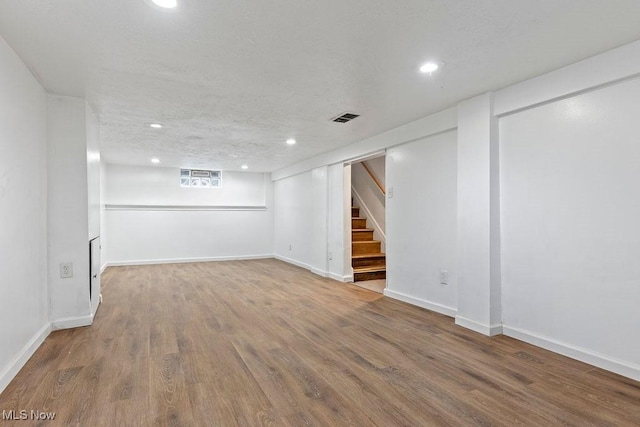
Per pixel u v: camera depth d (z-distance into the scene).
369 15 1.80
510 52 2.23
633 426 1.69
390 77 2.62
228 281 5.42
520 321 2.83
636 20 1.86
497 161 2.96
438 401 1.93
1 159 2.01
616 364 2.23
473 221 3.07
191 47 2.14
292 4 1.69
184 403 1.90
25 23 1.85
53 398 1.93
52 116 2.97
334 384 2.12
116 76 2.58
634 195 2.15
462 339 2.87
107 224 6.85
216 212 7.81
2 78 2.03
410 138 3.89
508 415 1.79
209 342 2.82
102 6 1.70
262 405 1.89
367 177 6.56
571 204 2.47
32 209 2.57
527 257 2.76
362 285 5.13
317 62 2.36
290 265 7.12
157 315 3.57
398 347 2.71
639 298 2.13
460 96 3.04
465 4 1.71
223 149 5.41
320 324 3.29
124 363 2.40
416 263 3.95
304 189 6.75
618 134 2.22
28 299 2.47
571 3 1.70
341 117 3.67
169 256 7.39
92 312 3.38
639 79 2.12
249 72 2.51
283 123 3.88
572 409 1.84
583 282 2.41
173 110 3.39
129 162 6.74
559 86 2.47
